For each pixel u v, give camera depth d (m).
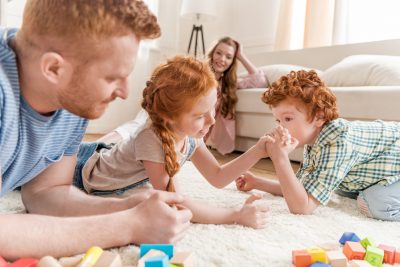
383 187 0.96
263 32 3.31
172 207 0.69
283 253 0.66
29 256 0.54
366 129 1.04
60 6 0.50
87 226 0.59
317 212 0.95
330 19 2.71
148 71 3.48
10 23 2.50
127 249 0.63
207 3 3.31
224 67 2.33
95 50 0.51
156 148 0.89
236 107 2.30
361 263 0.58
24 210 0.85
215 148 2.45
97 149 1.18
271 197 1.10
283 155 0.95
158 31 0.57
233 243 0.69
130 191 1.11
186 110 0.84
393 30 2.38
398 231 0.83
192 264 0.56
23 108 0.58
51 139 0.69
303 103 1.02
